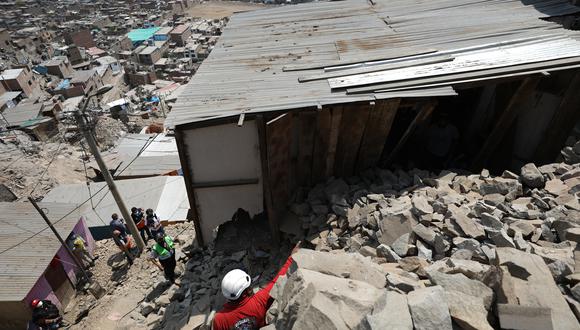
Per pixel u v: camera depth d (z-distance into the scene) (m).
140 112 34.16
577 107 6.68
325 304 3.10
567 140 6.93
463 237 4.73
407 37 8.59
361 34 9.20
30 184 16.78
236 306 3.52
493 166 8.38
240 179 7.10
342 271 3.89
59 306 9.21
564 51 6.64
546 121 7.12
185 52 57.66
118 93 45.34
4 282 8.38
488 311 3.16
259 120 6.02
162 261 8.00
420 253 4.77
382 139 6.98
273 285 3.95
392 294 3.24
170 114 6.23
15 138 22.00
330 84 6.66
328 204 6.95
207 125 6.10
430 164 8.52
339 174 7.51
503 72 6.25
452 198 5.73
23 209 10.71
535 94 7.16
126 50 63.22
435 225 5.12
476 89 8.55
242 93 6.77
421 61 7.05
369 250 5.16
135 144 22.12
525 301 3.08
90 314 8.92
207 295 6.69
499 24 8.59
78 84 39.88
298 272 3.70
